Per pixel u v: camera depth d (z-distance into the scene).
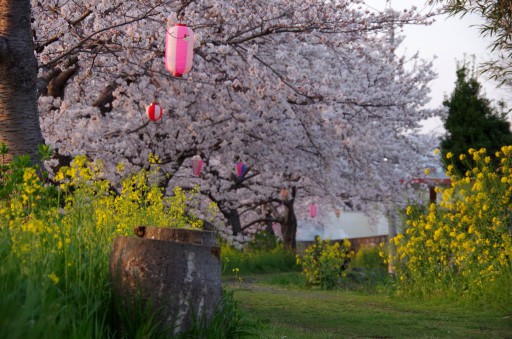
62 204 7.66
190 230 6.75
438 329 8.88
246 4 14.36
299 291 15.58
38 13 13.89
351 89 18.11
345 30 15.26
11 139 9.02
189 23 13.41
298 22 14.23
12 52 8.95
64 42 13.13
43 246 5.16
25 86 9.10
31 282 4.20
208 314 5.34
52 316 4.03
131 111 16.02
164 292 5.17
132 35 12.87
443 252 12.88
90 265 5.09
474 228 11.81
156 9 13.45
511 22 11.68
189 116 17.12
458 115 26.97
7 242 4.90
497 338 8.16
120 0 13.17
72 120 16.19
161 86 15.92
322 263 16.98
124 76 15.70
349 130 17.94
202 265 5.33
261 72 14.76
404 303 12.12
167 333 5.14
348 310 11.02
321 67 17.19
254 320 8.50
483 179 12.00
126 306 5.15
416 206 14.99
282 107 15.76
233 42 14.55
